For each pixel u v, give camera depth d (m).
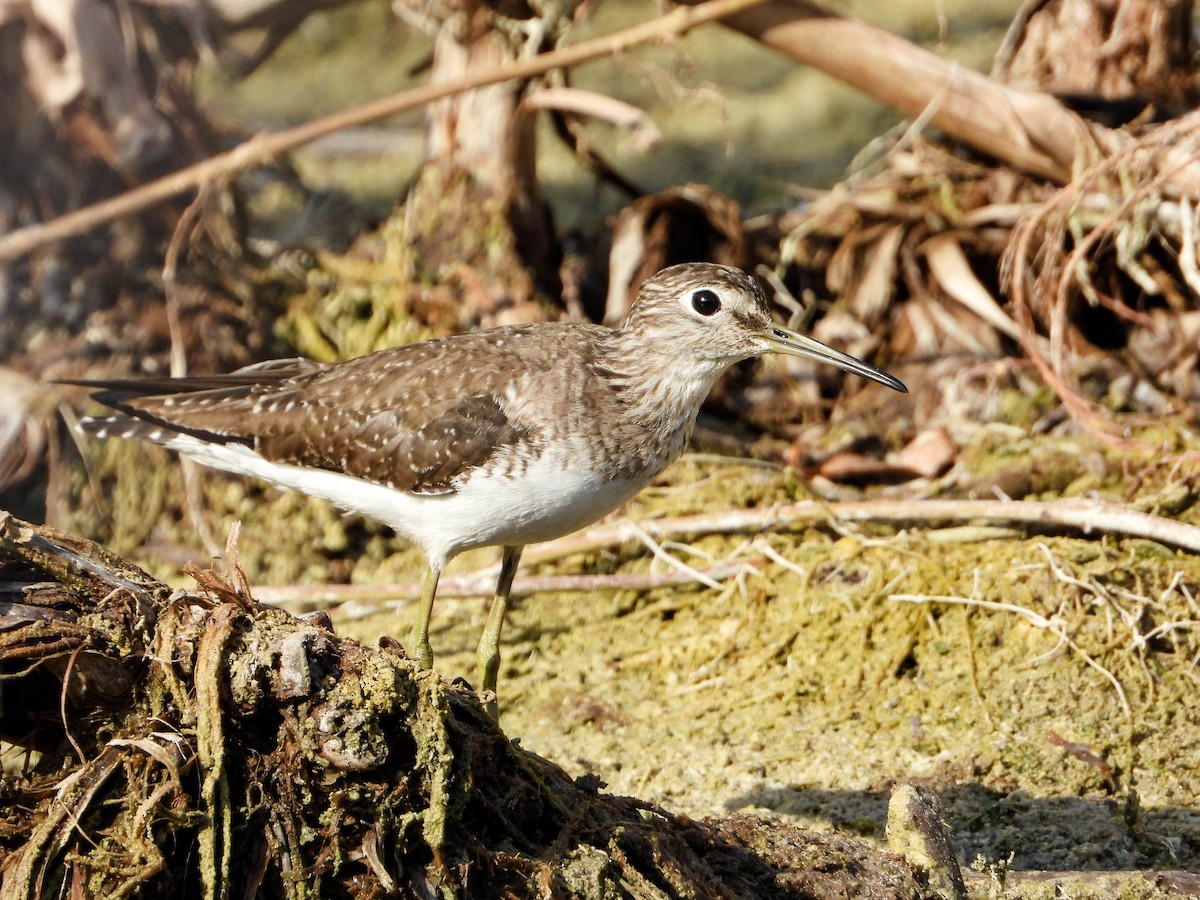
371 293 14.04
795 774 9.66
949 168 14.21
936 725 10.04
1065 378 12.16
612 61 20.50
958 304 13.52
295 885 6.52
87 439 13.01
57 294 13.62
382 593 11.81
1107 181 12.70
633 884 6.91
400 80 20.33
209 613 6.73
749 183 17.14
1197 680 10.09
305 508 12.70
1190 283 12.27
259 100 19.91
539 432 9.27
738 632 11.20
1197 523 11.55
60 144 13.75
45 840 6.38
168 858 6.48
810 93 19.50
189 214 12.93
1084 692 10.05
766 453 13.05
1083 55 13.54
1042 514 11.35
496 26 13.77
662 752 10.03
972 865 8.39
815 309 14.09
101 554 7.05
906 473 12.56
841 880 7.39
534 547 12.16
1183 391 12.84
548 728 10.48
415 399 9.44
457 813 6.72
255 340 13.84
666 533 12.05
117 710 6.75
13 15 13.50
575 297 14.20
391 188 17.23
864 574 11.41
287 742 6.59
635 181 17.44
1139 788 9.31
